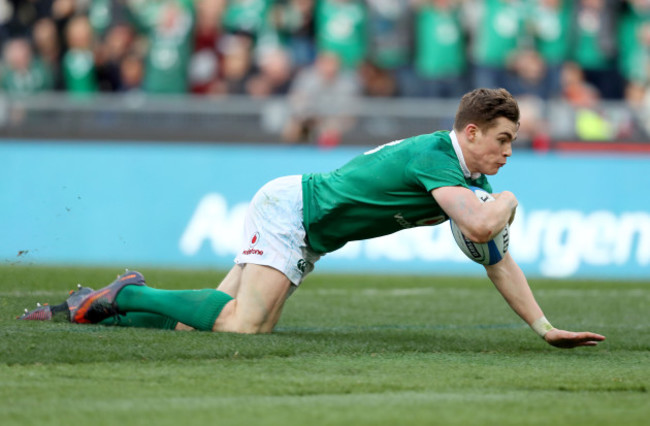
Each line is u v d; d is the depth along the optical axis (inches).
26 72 1685.5
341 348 532.1
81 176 1440.7
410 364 487.2
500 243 546.3
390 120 1525.6
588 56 1769.2
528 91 1711.4
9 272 919.7
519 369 477.4
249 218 584.4
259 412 355.3
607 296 981.8
